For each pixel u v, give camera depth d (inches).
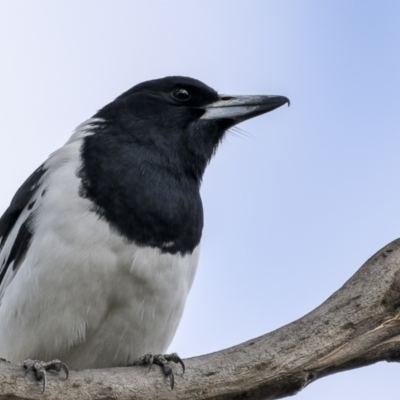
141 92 538.0
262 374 414.0
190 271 491.2
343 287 428.1
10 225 521.7
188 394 411.2
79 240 460.1
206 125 543.2
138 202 473.7
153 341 489.1
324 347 417.4
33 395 395.5
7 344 480.1
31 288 465.4
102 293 466.0
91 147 499.2
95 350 486.0
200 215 499.2
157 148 514.6
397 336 422.9
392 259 428.5
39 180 501.4
